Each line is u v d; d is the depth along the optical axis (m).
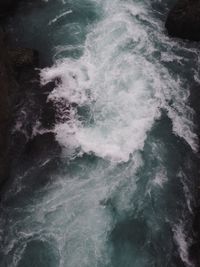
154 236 14.69
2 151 15.74
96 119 17.52
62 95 18.20
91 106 17.89
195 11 19.50
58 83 18.58
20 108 17.73
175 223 15.00
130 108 17.83
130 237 14.62
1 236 14.64
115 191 15.65
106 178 15.98
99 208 15.23
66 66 19.19
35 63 19.11
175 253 14.36
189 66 19.44
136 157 16.52
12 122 17.23
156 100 18.14
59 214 15.08
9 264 14.04
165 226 14.92
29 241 14.48
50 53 19.77
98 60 19.44
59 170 16.17
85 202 15.36
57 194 15.59
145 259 14.21
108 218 15.00
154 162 16.45
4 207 15.33
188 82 18.86
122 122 17.42
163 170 16.27
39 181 15.92
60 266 13.96
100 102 18.02
